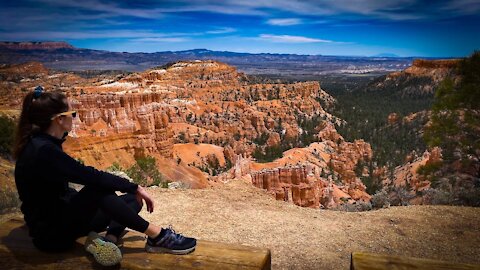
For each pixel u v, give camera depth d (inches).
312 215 347.3
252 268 130.3
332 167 2888.8
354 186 2438.5
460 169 741.3
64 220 131.3
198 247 143.6
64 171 123.1
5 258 136.2
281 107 5142.7
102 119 2155.5
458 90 693.9
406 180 2171.5
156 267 131.0
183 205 354.0
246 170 2161.7
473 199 489.4
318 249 275.9
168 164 2021.4
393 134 4372.5
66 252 139.6
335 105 6171.3
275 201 385.4
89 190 133.0
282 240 288.8
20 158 123.9
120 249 142.5
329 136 4094.5
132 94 2325.3
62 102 126.4
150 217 323.9
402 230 314.0
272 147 3823.8
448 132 704.4
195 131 3772.1
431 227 320.2
